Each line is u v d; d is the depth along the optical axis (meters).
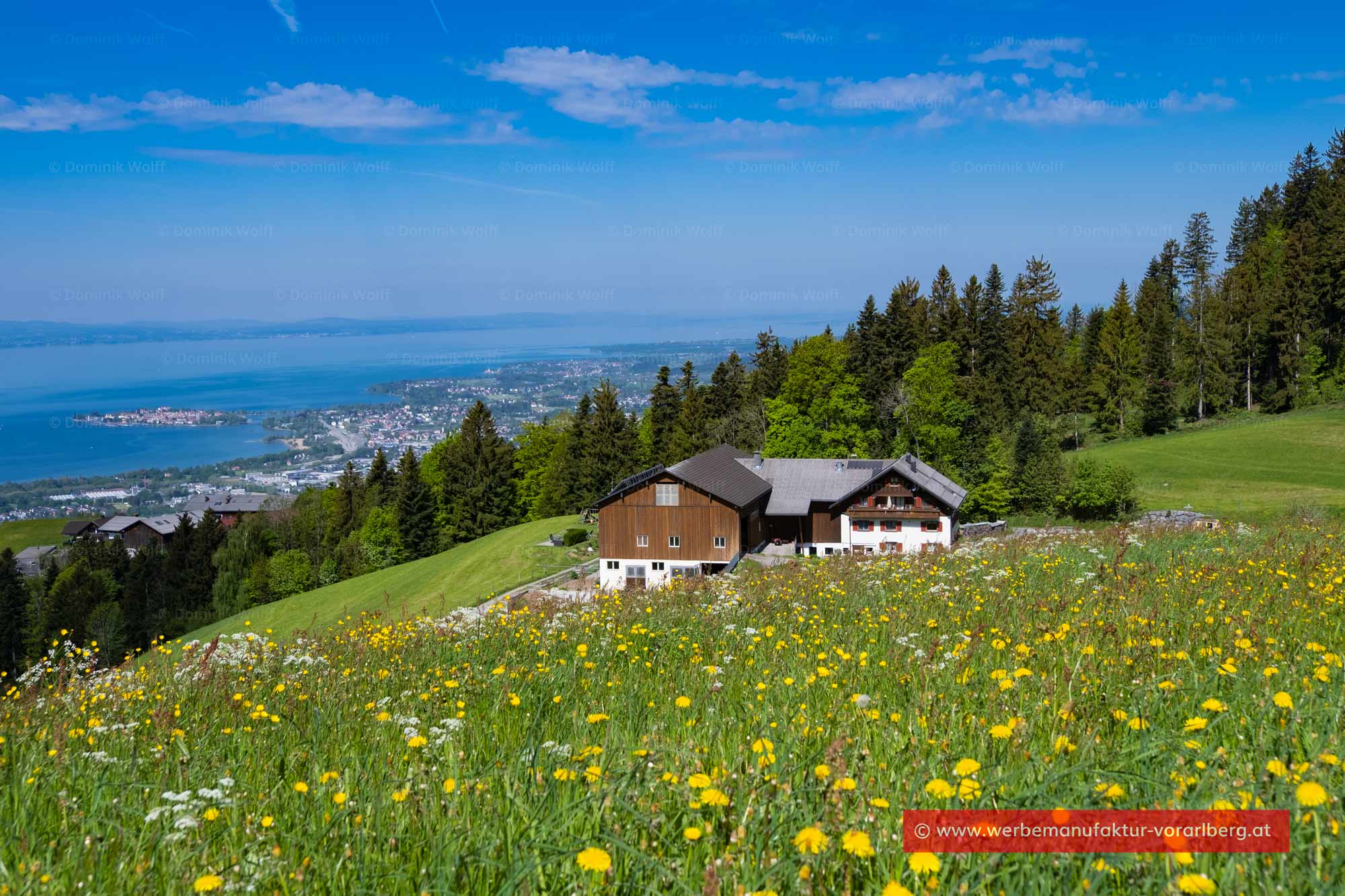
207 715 7.40
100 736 6.95
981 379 102.00
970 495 75.62
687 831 3.68
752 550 60.44
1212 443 88.06
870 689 6.57
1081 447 99.62
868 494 61.66
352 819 4.39
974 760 4.43
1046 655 7.05
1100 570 11.87
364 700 7.72
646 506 57.56
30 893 3.73
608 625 10.88
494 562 69.06
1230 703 5.32
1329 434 84.56
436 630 12.07
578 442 100.62
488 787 4.65
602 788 4.27
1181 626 8.00
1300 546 15.96
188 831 4.31
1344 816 3.52
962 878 3.30
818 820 3.85
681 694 6.94
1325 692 5.34
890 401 85.38
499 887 3.55
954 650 7.30
